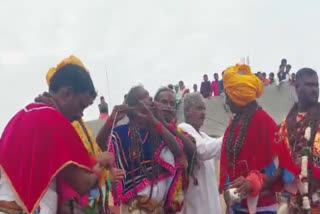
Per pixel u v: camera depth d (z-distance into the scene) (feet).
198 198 16.80
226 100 15.35
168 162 15.57
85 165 10.75
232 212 14.69
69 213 11.14
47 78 13.48
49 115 10.62
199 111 17.62
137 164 15.53
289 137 15.79
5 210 10.35
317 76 15.89
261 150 14.35
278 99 57.62
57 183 10.83
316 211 14.83
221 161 15.25
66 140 10.55
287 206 15.66
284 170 14.20
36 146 10.32
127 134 15.80
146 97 15.99
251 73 15.07
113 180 12.48
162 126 15.53
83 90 11.51
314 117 15.56
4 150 10.48
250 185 13.69
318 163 15.02
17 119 10.78
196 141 16.56
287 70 58.65
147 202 15.34
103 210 12.21
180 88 57.52
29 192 10.11
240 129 14.73
